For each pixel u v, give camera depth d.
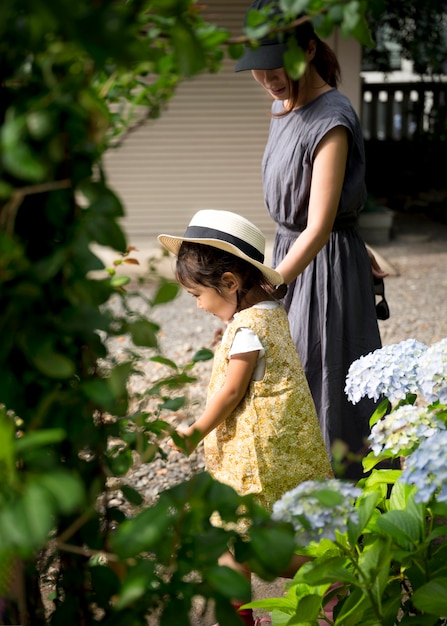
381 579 1.61
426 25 10.90
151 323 1.24
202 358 1.49
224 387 2.35
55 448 1.30
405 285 7.07
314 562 1.67
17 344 1.16
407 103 11.62
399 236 8.77
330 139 2.67
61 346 1.22
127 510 3.24
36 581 1.40
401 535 1.67
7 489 0.99
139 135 7.86
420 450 1.62
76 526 1.21
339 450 1.44
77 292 1.15
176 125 7.88
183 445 1.43
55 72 1.10
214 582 1.12
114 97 1.39
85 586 1.35
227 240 2.39
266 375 2.37
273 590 2.84
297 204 2.80
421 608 1.57
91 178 1.16
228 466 2.42
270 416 2.37
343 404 2.93
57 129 1.08
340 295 2.88
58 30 0.99
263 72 2.68
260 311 2.39
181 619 1.18
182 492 1.17
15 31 0.98
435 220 9.55
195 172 8.00
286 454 2.38
